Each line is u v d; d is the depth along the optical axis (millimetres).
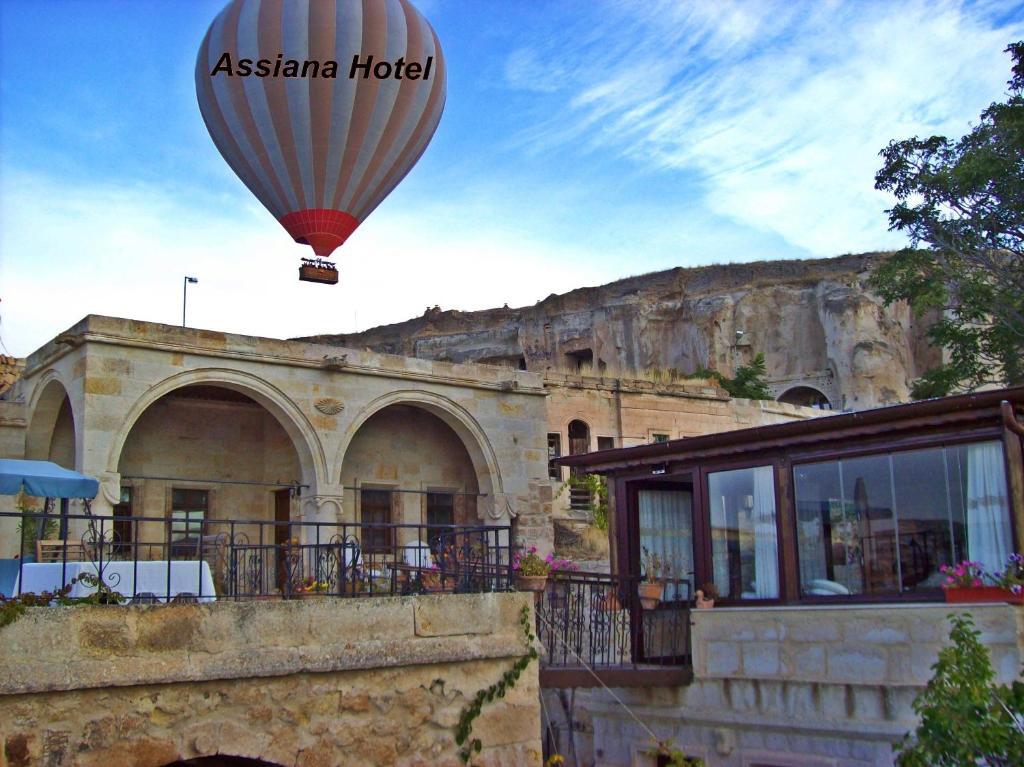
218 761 7969
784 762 10836
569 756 13570
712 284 59312
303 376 18719
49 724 6453
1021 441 9891
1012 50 22359
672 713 11992
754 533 11859
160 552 18547
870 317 50656
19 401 18688
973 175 22016
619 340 56906
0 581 14594
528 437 21484
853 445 11039
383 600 8023
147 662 6840
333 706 7645
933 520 10367
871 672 10141
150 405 18766
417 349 64438
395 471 20844
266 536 20016
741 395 46281
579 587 11758
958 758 8219
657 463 12930
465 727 8281
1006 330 23766
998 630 9234
